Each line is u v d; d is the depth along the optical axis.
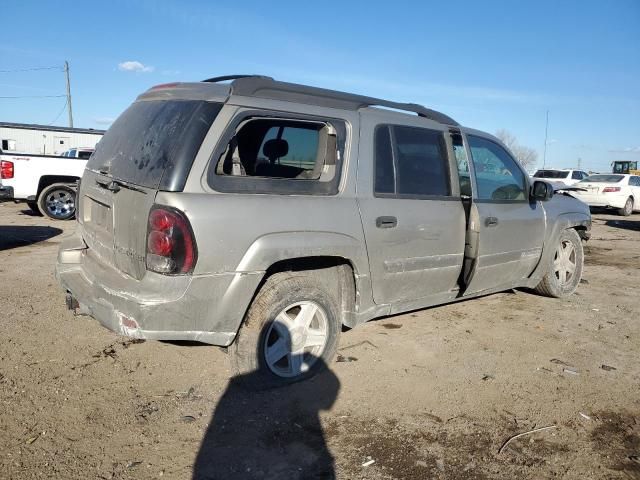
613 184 19.30
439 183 4.58
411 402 3.64
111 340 4.47
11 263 7.28
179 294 3.18
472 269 4.76
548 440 3.24
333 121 3.86
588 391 3.90
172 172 3.19
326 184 3.79
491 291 5.41
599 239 12.26
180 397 3.57
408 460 2.99
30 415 3.25
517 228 5.31
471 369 4.22
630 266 8.79
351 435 3.22
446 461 2.99
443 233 4.52
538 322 5.45
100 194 3.80
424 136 4.51
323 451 3.04
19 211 14.07
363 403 3.60
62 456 2.88
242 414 3.39
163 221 3.12
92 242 4.03
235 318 3.41
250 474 2.81
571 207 6.33
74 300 3.99
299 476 2.82
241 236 3.31
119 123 4.11
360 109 4.11
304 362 3.87
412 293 4.45
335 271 4.07
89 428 3.15
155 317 3.16
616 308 6.07
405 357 4.40
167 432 3.16
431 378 4.02
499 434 3.29
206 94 3.46
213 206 3.24
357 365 4.19
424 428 3.32
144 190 3.27
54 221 12.03
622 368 4.35
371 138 4.06
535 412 3.57
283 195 3.56
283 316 3.69
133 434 3.12
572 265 6.47
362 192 3.97
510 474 2.90
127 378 3.80
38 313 5.08
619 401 3.77
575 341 4.94
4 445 2.93
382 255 4.07
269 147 4.10
